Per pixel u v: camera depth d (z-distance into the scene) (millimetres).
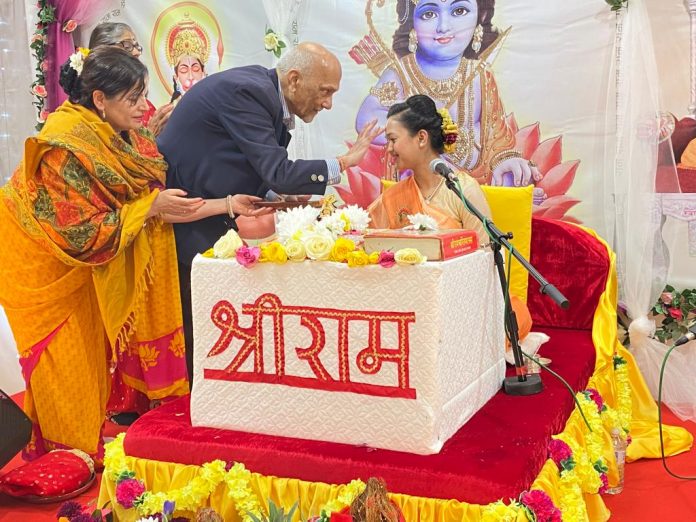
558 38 3932
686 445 3281
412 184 2973
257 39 4781
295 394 2000
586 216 3996
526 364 2594
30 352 3082
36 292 3016
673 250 3793
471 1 4078
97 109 3053
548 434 2037
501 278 2299
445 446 1912
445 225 2848
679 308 3770
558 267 3506
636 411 3504
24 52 5277
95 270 3045
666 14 3717
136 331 3316
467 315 2061
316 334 1952
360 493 1683
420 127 2906
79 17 5098
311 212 2062
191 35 4945
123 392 3678
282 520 1798
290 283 1965
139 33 5062
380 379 1895
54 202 2928
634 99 3598
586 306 3461
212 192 3240
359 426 1937
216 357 2080
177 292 3318
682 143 3754
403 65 4277
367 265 1874
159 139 3352
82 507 2340
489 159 4160
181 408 2324
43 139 2900
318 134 4512
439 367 1863
